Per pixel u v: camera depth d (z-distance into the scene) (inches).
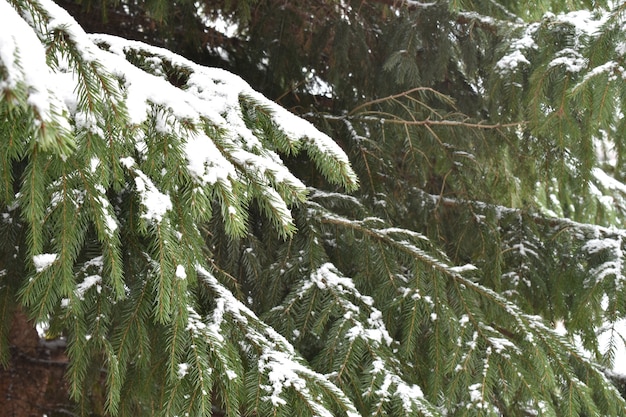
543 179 149.2
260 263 113.6
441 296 102.8
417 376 103.3
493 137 141.3
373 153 132.0
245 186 62.9
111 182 70.4
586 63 107.3
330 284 102.6
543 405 95.2
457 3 113.4
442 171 144.8
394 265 107.2
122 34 138.6
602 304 121.2
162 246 66.5
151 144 61.3
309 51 144.5
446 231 146.0
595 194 163.5
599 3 125.6
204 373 73.9
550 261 135.5
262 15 138.0
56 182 63.5
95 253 82.5
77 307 71.6
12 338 147.1
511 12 137.6
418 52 141.3
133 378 88.2
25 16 53.5
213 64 146.3
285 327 99.0
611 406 101.4
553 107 110.7
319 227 113.3
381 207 127.7
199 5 136.9
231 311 83.4
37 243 60.1
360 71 145.7
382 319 103.4
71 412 146.1
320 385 79.4
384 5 145.0
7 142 50.7
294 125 69.7
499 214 143.6
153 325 84.2
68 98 56.7
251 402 75.6
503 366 98.3
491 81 123.3
